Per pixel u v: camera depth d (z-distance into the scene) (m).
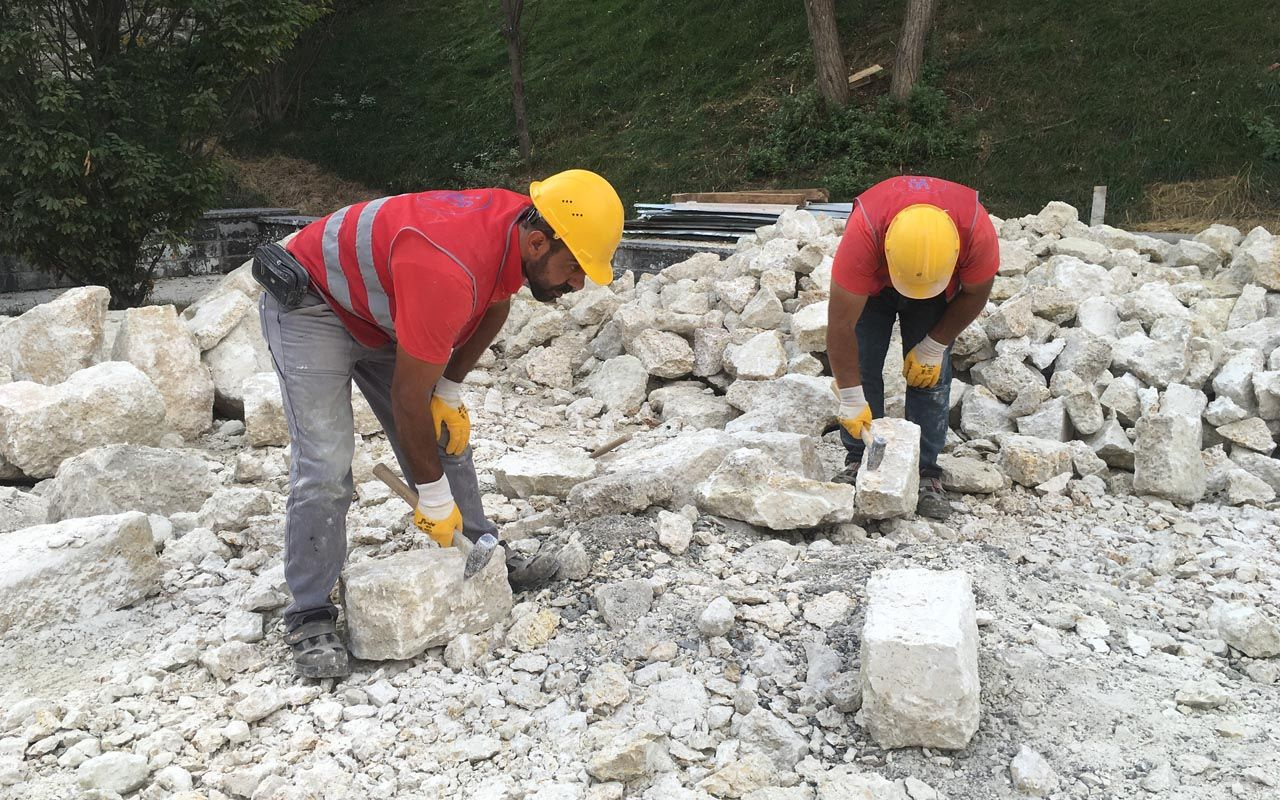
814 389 4.98
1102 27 13.25
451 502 3.01
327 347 2.99
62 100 9.74
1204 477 4.49
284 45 11.17
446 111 18.33
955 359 5.52
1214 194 10.48
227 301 6.10
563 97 17.05
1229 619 3.26
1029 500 4.42
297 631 3.16
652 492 4.04
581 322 6.78
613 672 3.05
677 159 14.69
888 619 2.80
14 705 2.98
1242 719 2.88
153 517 4.19
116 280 11.07
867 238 3.59
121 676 3.15
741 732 2.83
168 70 10.75
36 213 10.17
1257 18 12.35
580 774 2.67
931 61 13.95
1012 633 3.24
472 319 2.88
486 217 2.76
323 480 3.03
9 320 5.94
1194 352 5.20
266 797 2.60
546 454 4.61
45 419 4.75
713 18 17.00
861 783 2.57
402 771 2.70
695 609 3.38
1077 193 11.26
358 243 2.83
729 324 6.30
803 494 3.92
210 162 11.28
